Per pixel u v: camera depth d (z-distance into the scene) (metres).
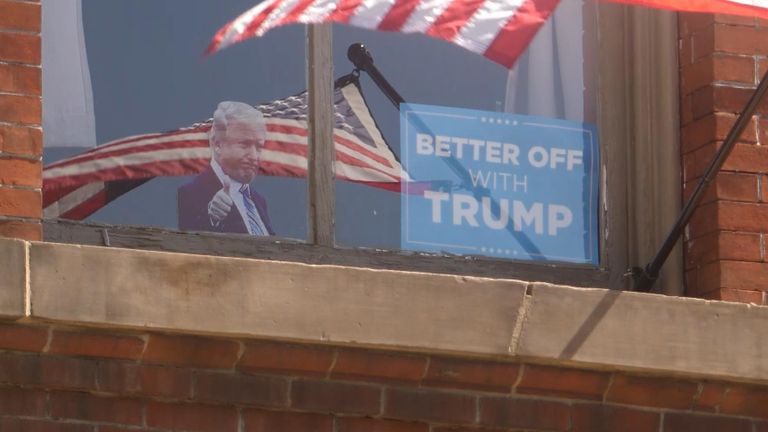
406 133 16.28
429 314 14.47
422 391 14.77
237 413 14.37
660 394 15.30
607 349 14.90
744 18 16.42
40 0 14.82
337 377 14.54
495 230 16.36
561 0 16.72
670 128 16.56
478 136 16.50
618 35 17.05
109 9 15.65
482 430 14.96
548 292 14.80
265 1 14.80
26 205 14.36
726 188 16.11
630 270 16.61
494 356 14.67
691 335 15.14
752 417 15.65
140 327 13.75
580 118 16.83
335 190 15.96
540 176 16.61
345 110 16.14
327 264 15.67
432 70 16.48
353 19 14.23
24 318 13.48
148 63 15.68
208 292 13.92
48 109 15.34
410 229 16.11
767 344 15.32
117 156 15.44
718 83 16.28
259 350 14.23
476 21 14.69
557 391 15.07
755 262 16.03
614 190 16.77
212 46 13.88
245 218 15.67
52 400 13.91
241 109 15.84
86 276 13.62
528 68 16.78
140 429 14.10
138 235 15.30
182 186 15.55
